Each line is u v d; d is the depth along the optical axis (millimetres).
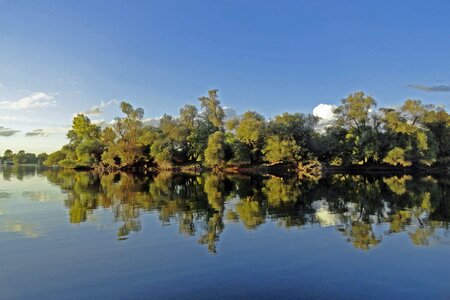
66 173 99875
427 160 90938
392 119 91625
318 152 96250
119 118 116688
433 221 22578
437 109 98625
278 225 21484
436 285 12039
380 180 61156
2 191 43062
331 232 19547
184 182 58000
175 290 11742
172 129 115750
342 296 11266
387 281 12391
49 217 24281
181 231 19891
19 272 13430
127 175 84375
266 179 64875
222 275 13000
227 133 110500
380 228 20547
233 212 26375
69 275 13102
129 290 11766
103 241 17703
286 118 99438
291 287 11930
